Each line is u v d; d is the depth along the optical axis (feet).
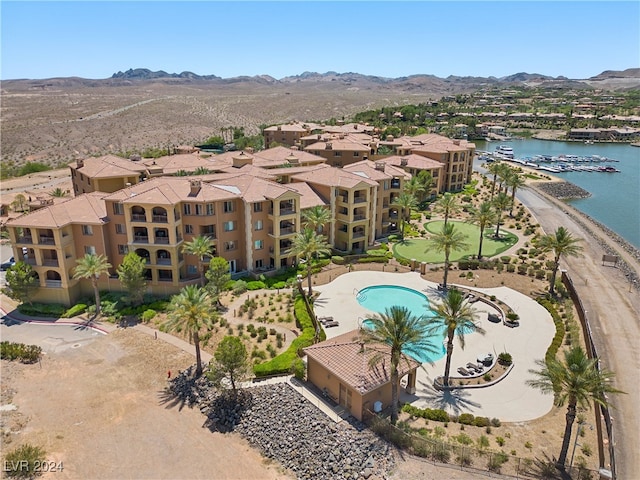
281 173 284.20
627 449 119.75
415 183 313.73
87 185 285.84
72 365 164.25
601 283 231.91
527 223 333.21
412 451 117.19
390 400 135.85
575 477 108.17
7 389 150.82
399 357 126.52
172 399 147.13
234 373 138.72
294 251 205.57
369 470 112.78
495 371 152.35
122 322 193.57
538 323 184.85
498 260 252.01
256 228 228.02
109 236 214.48
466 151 430.20
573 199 444.55
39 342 179.63
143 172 293.64
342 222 264.31
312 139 467.52
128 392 150.10
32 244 202.18
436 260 258.37
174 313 149.18
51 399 146.61
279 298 204.74
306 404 135.95
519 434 123.44
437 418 128.26
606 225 361.92
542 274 230.27
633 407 137.08
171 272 215.31
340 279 229.45
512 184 352.08
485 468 110.73
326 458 118.93
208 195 216.74
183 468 120.37
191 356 167.94
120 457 123.85
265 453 125.80
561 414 132.46
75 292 211.20
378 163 317.22
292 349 161.17
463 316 139.74
